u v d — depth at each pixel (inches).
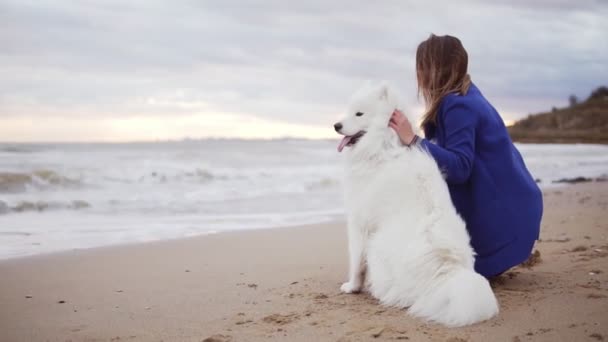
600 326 114.7
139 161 681.6
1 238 258.4
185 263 207.2
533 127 2192.4
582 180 561.9
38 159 649.6
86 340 122.9
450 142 143.9
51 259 214.2
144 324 133.6
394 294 137.7
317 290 163.0
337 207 386.0
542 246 215.8
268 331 123.6
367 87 162.2
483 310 120.8
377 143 148.0
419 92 158.4
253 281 177.2
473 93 150.2
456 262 128.8
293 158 814.5
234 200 416.2
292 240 256.5
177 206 378.6
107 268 199.2
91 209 356.8
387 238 138.7
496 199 145.8
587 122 2065.7
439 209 132.7
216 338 118.4
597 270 167.5
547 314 124.6
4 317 141.3
